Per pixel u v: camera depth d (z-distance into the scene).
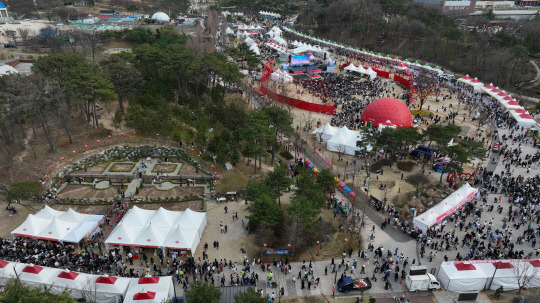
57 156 93.06
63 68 105.94
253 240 71.19
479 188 88.50
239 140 98.19
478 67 191.75
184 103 117.50
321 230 70.69
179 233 66.31
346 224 76.00
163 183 88.31
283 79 159.88
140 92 118.12
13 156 91.94
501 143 111.88
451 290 60.16
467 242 69.69
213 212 79.56
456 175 93.12
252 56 173.62
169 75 133.25
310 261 66.12
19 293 48.56
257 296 50.56
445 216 74.12
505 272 60.28
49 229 67.50
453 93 161.12
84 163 92.50
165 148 99.19
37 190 78.44
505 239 69.00
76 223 70.12
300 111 138.12
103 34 199.88
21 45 186.25
